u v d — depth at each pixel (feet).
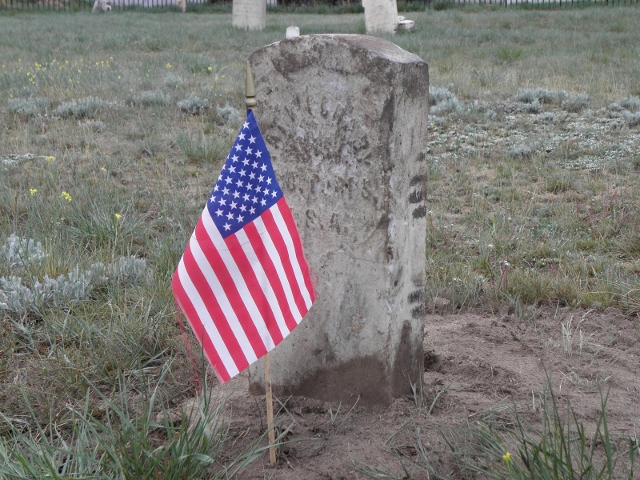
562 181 25.73
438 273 18.52
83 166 28.71
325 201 11.77
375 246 11.44
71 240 20.18
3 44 63.00
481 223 22.36
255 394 13.00
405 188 11.48
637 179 26.25
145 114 37.35
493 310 16.88
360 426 11.77
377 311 11.69
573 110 37.70
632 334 15.33
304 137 11.72
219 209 9.95
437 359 14.21
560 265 18.79
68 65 52.21
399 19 72.13
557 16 73.51
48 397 12.67
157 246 20.17
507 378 13.35
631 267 18.72
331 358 12.32
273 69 11.75
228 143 31.89
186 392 13.16
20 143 31.71
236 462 10.77
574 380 13.28
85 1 117.70
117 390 13.17
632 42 55.77
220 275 10.00
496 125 34.88
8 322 15.49
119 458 9.81
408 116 11.19
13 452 10.01
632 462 9.30
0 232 20.67
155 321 15.25
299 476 10.55
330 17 90.07
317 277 12.16
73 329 15.03
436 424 11.56
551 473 9.48
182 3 107.55
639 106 36.63
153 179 27.71
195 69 50.80
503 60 51.55
